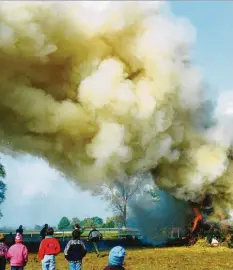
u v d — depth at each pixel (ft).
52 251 47.62
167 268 65.31
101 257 81.82
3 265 45.73
